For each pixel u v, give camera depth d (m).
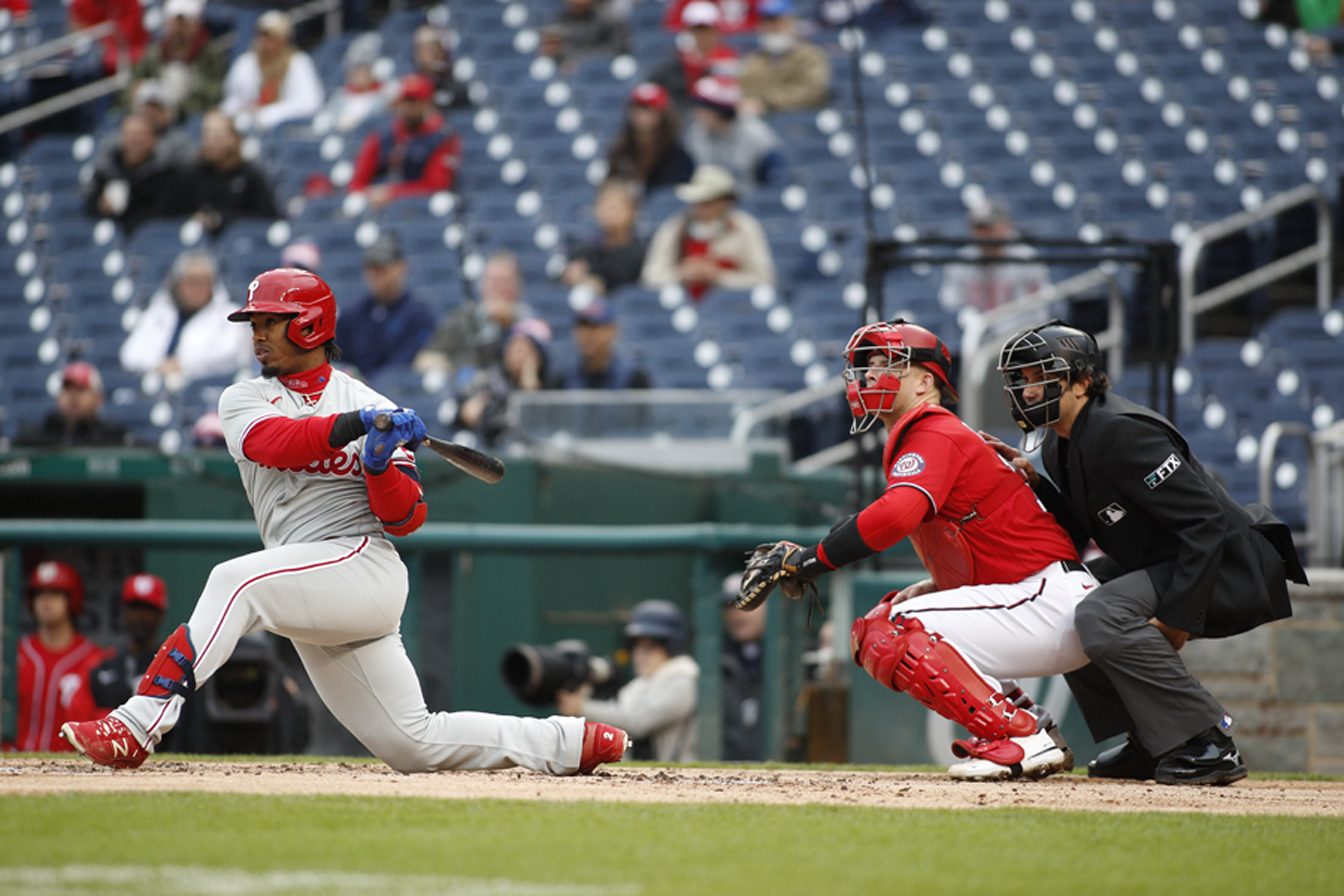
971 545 15.54
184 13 67.06
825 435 46.44
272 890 8.93
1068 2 67.62
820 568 15.05
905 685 15.49
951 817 12.41
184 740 25.09
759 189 58.28
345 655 14.23
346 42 68.88
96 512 36.97
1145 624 15.27
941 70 64.44
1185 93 63.09
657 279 52.88
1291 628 26.00
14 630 29.27
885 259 27.58
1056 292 38.09
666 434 37.81
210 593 13.62
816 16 68.00
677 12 68.06
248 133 64.31
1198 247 44.81
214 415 40.78
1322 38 66.44
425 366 47.56
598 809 12.33
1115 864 10.35
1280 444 44.47
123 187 60.44
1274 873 10.13
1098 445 15.46
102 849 10.15
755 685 28.86
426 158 60.03
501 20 68.56
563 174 60.66
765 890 9.19
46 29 71.25
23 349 55.06
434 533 29.75
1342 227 55.75
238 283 56.38
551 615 31.17
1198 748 15.45
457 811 12.02
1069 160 59.91
